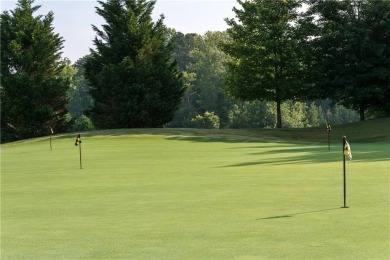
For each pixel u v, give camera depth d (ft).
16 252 24.94
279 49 188.75
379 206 34.78
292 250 23.65
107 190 48.16
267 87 195.00
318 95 191.72
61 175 64.03
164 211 35.63
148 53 205.26
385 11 187.01
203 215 33.55
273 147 113.39
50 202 41.68
